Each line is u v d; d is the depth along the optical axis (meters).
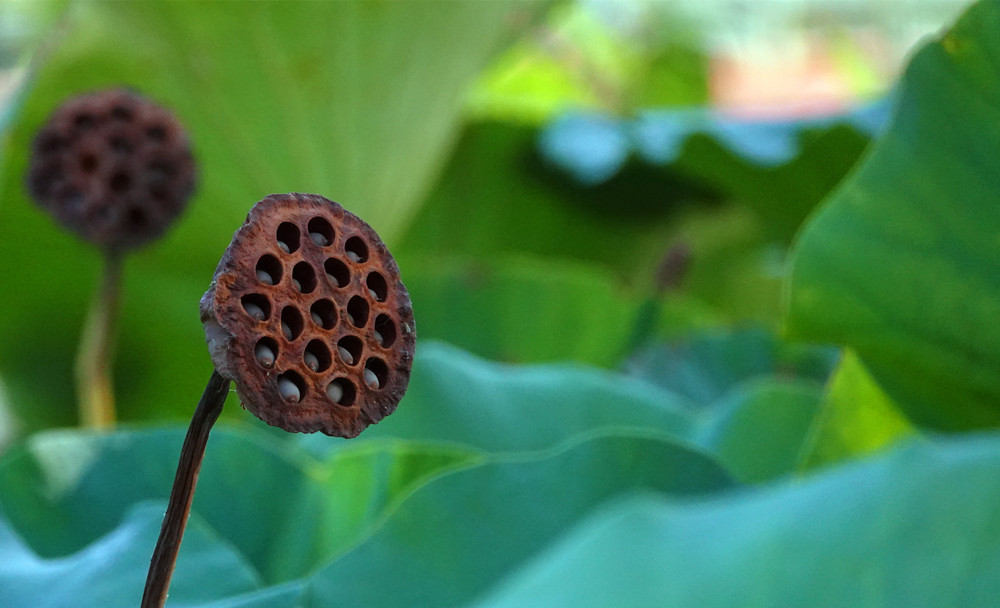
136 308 2.64
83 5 2.01
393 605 1.07
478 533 1.10
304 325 0.84
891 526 0.73
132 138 1.37
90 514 1.29
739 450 1.52
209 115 2.22
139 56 2.12
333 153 2.30
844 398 1.20
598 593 0.73
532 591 0.74
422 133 2.39
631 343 2.52
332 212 0.86
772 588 0.73
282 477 1.31
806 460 1.21
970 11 1.10
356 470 1.27
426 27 2.17
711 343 2.21
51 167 1.38
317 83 2.17
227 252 0.83
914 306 1.14
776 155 2.55
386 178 2.39
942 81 1.12
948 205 1.12
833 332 1.18
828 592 0.73
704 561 0.73
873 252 1.15
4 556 1.19
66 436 1.33
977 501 0.73
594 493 1.13
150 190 1.38
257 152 2.29
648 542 0.74
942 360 1.15
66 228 1.41
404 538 1.10
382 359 0.86
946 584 0.72
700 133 2.60
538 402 1.61
